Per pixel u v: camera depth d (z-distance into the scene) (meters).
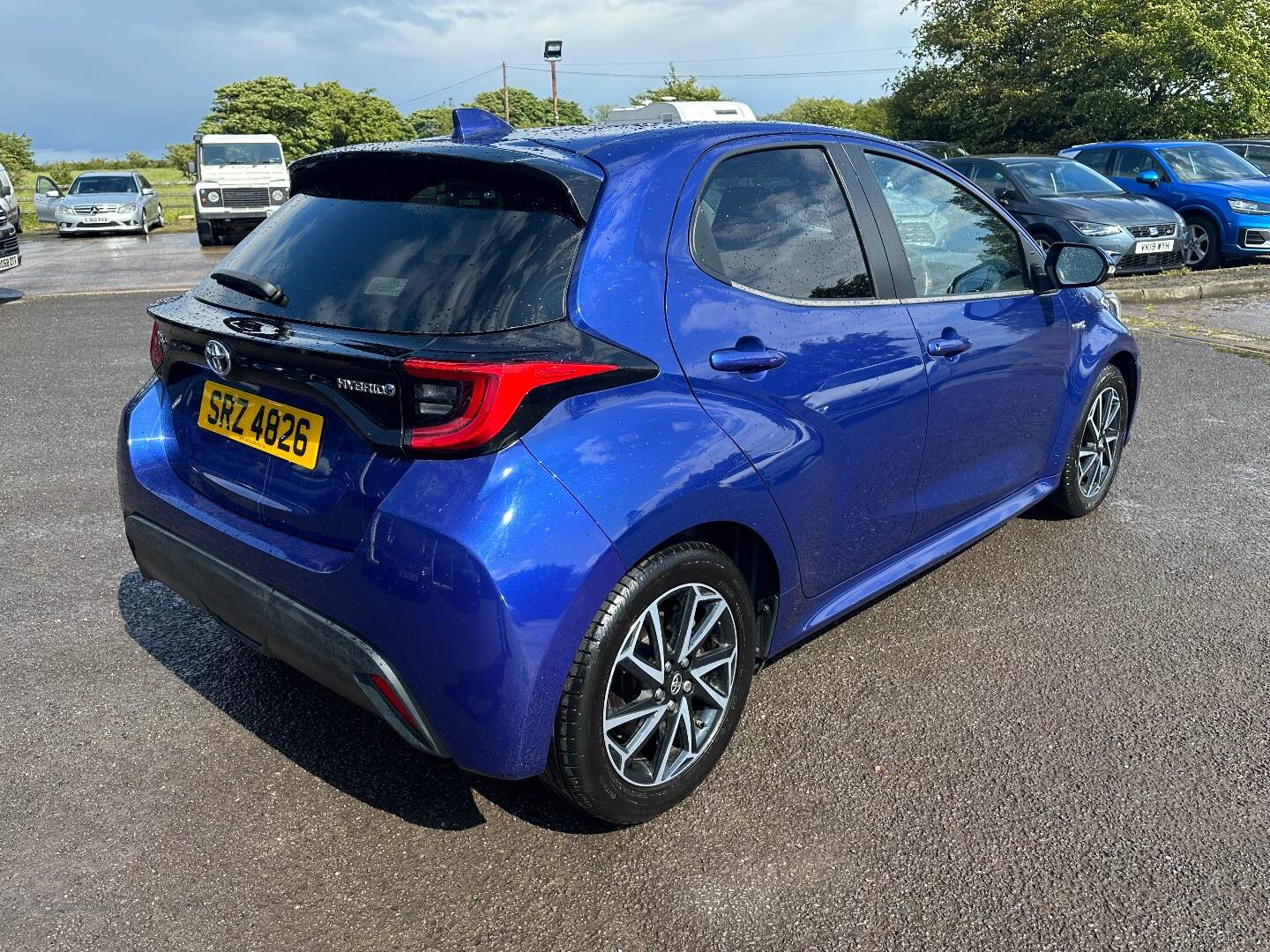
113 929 2.12
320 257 2.43
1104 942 2.11
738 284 2.54
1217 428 5.98
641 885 2.27
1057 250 3.58
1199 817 2.51
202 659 3.26
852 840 2.43
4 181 14.93
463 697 2.06
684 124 2.74
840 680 3.18
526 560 1.99
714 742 2.56
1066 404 4.02
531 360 2.02
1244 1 25.34
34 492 4.80
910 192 3.23
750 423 2.45
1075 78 27.72
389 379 2.02
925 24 31.62
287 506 2.32
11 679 3.12
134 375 7.29
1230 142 16.78
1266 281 11.33
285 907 2.20
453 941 2.11
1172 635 3.47
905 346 2.99
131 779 2.63
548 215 2.27
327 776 2.67
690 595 2.38
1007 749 2.80
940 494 3.36
